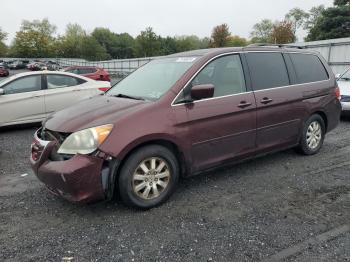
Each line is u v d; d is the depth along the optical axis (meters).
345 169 4.87
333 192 4.06
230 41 62.59
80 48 88.12
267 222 3.36
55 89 8.46
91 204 3.81
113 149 3.30
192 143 3.86
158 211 3.64
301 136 5.23
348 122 8.59
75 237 3.15
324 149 5.91
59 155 3.38
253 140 4.48
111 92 4.63
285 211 3.59
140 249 2.94
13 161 5.61
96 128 3.32
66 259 2.82
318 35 44.44
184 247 2.96
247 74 4.46
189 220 3.44
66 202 3.90
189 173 3.96
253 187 4.26
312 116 5.34
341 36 41.03
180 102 3.79
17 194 4.17
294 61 5.16
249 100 4.35
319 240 3.02
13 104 7.91
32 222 3.45
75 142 3.30
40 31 92.62
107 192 3.40
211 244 3.00
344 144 6.25
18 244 3.05
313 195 3.98
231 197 3.97
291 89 4.92
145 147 3.55
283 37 53.94
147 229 3.27
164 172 3.74
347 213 3.52
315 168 4.92
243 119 4.29
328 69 5.72
